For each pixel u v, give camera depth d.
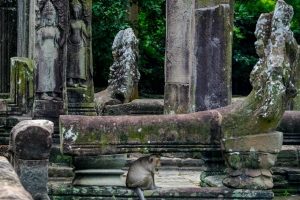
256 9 29.19
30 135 7.82
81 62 15.68
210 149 8.79
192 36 11.77
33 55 14.72
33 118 13.20
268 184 8.82
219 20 11.45
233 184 8.79
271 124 8.84
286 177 11.42
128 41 17.92
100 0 25.53
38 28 13.31
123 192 8.68
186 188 8.78
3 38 17.31
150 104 17.16
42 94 13.20
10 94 15.30
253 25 29.44
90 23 15.86
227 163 8.85
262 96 8.81
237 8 29.16
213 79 11.49
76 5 15.65
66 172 11.46
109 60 26.47
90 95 15.80
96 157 8.73
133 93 17.88
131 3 27.09
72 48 15.65
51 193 8.66
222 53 11.47
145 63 29.02
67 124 8.58
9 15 17.33
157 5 27.89
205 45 11.52
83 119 8.66
